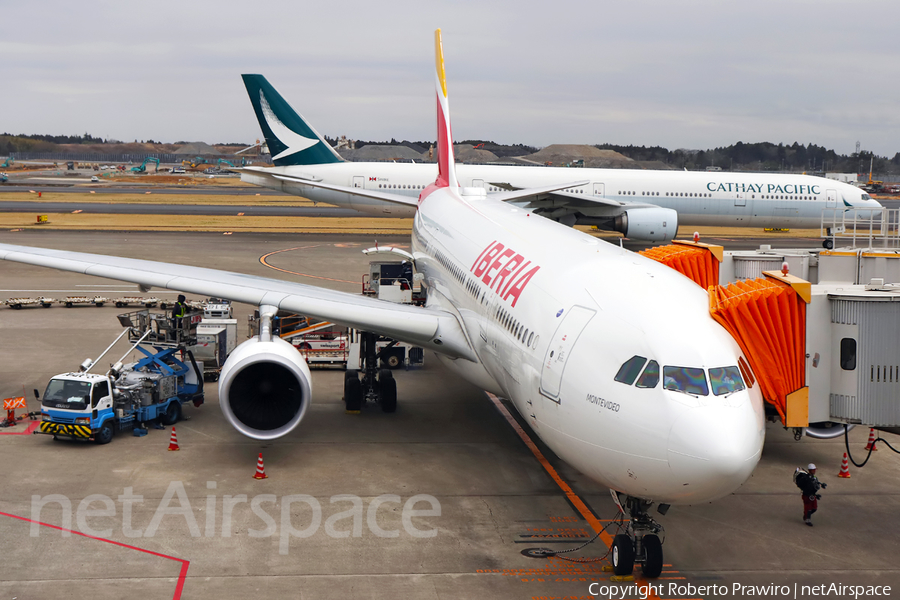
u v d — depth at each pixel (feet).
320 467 52.60
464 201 81.76
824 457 57.72
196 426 60.95
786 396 42.34
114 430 58.85
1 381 70.64
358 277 129.08
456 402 69.00
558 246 49.01
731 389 32.55
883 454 58.54
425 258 79.10
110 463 52.42
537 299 42.63
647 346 33.47
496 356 46.68
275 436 50.26
